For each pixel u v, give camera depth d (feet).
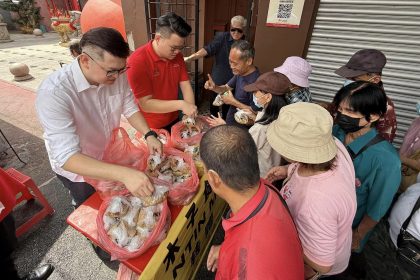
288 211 3.12
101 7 10.91
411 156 6.48
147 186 3.82
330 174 3.36
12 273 5.64
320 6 9.54
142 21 13.24
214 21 15.35
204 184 5.00
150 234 3.79
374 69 6.02
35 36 41.68
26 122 13.79
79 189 5.99
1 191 5.70
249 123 7.08
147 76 6.63
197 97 15.39
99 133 5.48
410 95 9.41
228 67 12.33
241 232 2.80
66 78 4.38
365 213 4.89
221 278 3.02
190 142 5.99
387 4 8.55
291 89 6.15
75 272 6.50
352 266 6.20
